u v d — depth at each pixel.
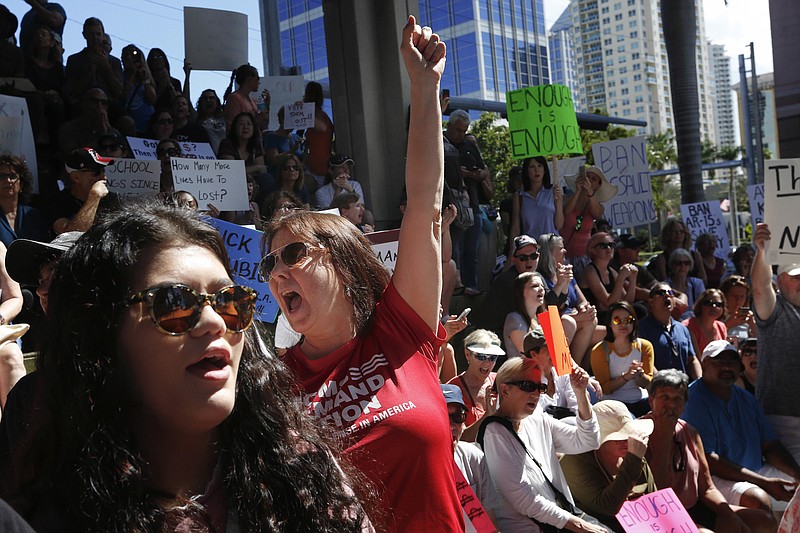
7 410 2.04
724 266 11.16
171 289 1.29
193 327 1.31
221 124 8.34
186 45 9.01
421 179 2.31
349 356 2.23
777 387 5.87
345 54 8.60
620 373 6.26
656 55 164.12
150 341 1.30
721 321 8.28
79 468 1.24
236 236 4.52
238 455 1.41
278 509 1.40
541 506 4.04
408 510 2.03
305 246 2.27
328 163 8.29
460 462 4.00
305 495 1.42
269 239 2.42
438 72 2.42
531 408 4.14
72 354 1.29
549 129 8.43
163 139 7.14
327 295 2.27
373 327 2.29
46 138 7.16
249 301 1.38
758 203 11.49
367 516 1.58
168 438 1.37
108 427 1.27
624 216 11.13
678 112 16.83
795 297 5.84
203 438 1.39
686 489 5.02
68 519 1.22
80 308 1.31
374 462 2.03
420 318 2.26
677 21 16.53
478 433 4.23
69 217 5.35
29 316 4.48
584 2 168.38
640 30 161.00
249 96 8.47
